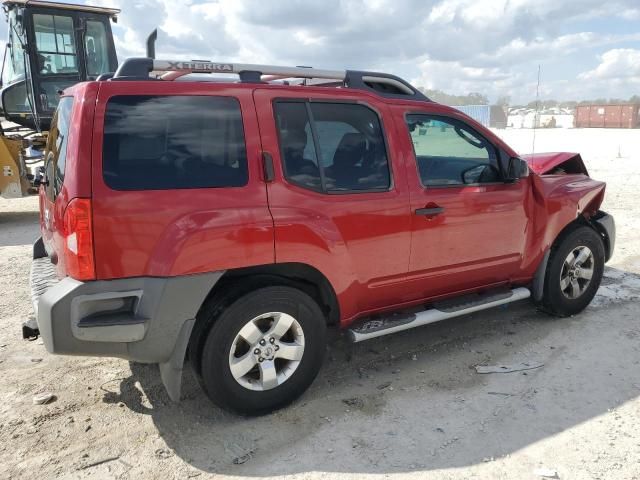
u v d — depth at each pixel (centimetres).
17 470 289
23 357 422
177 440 316
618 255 682
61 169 304
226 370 319
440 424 327
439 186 392
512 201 425
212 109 314
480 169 419
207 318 313
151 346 297
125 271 287
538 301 479
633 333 452
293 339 344
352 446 308
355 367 404
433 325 480
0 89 1062
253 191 318
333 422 332
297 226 324
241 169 317
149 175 293
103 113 286
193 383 380
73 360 417
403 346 438
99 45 1037
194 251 295
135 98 295
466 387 371
